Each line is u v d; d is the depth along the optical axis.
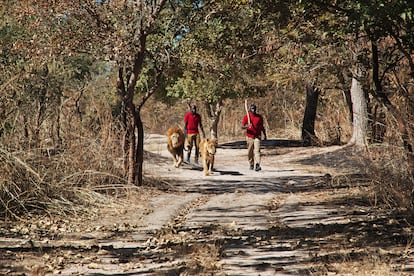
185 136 39.59
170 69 28.58
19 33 27.80
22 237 17.94
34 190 21.81
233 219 21.30
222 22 25.55
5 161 21.45
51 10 24.45
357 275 13.27
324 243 16.80
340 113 59.12
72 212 22.06
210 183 31.81
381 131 23.98
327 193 26.69
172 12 27.02
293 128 70.56
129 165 27.52
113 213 22.39
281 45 25.70
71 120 27.30
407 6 14.92
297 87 58.25
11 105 23.73
